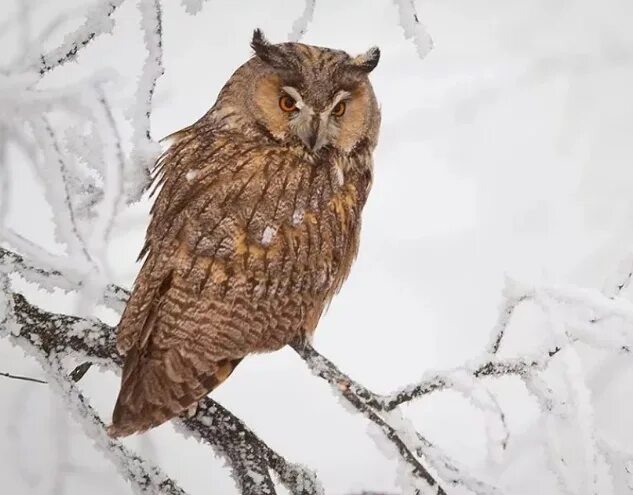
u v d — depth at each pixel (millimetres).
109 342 7539
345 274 9047
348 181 8922
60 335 7367
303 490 7551
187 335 7637
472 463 13117
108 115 7297
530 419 12469
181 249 7785
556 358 7305
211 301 7719
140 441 10867
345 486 13266
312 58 8758
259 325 7945
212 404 7719
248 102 8680
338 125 8750
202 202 7938
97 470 11102
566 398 7039
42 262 7203
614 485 7086
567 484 6887
